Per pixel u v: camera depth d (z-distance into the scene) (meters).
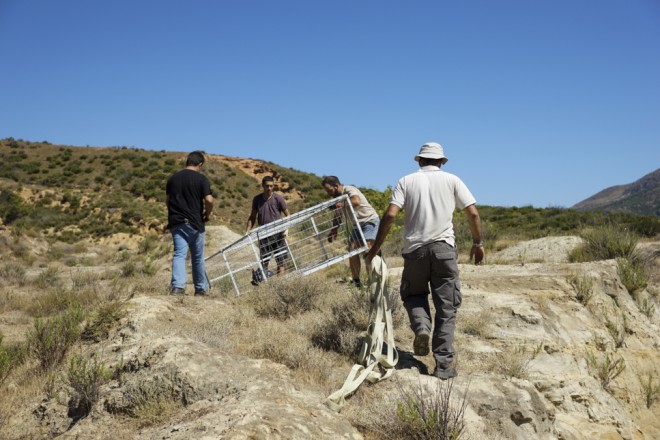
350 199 7.76
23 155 67.81
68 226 42.88
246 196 60.97
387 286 5.02
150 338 4.96
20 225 40.78
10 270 15.78
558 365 6.12
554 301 7.37
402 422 3.76
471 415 4.16
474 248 4.91
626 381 6.75
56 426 4.00
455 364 5.12
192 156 7.30
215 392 3.81
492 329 6.44
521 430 4.37
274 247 8.42
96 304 6.50
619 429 5.80
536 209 36.84
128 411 3.80
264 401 3.58
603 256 10.97
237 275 9.49
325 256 8.25
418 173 4.85
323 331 5.46
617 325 7.50
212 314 6.16
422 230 4.68
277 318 6.43
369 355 4.69
